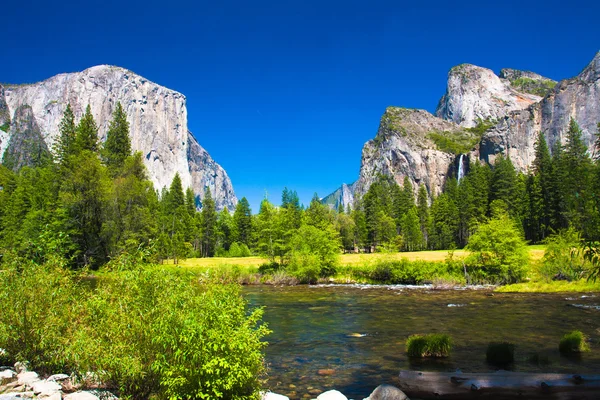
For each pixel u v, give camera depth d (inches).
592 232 259.1
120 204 1759.4
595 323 724.0
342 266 1870.1
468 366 462.6
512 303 1004.6
